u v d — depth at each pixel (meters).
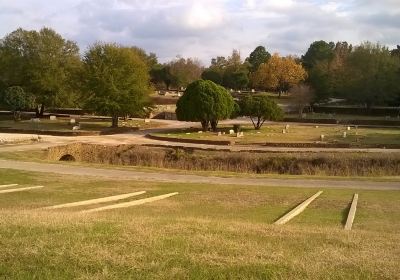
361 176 31.34
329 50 143.88
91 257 6.98
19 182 24.20
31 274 6.29
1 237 8.11
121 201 19.31
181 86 129.88
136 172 29.52
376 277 6.62
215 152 41.72
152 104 72.94
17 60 76.06
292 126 71.12
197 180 27.06
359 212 18.05
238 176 29.19
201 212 17.27
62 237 8.20
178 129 65.12
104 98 63.44
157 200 19.94
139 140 51.53
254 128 65.50
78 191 21.86
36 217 10.80
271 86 116.31
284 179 28.19
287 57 123.56
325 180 27.89
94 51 66.12
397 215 17.66
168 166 39.88
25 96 70.81
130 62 66.56
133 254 7.22
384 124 76.44
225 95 62.38
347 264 7.20
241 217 16.20
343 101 108.56
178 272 6.50
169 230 9.42
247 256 7.39
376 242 9.80
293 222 15.19
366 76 93.75
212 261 7.02
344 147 45.88
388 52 99.62
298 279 6.37
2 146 40.31
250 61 158.88
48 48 75.81
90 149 43.72
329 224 15.15
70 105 78.06
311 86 102.50
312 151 41.53
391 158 37.47
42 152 37.94
